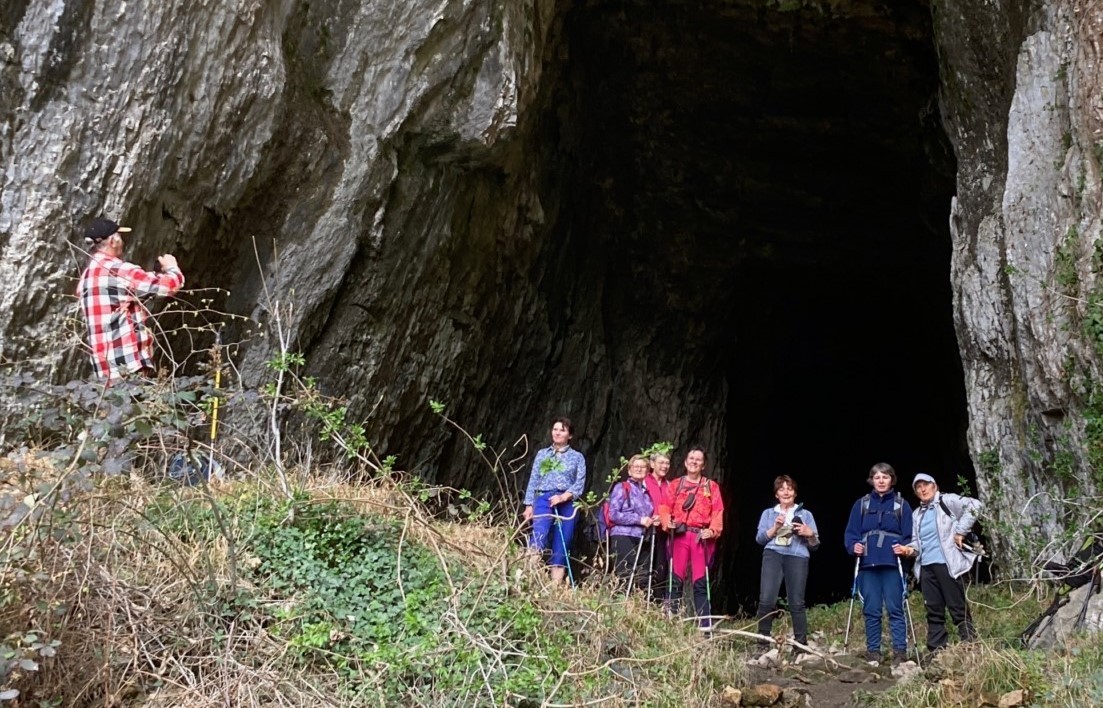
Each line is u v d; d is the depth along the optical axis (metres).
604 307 16.77
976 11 11.18
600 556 8.25
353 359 10.10
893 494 8.06
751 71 14.47
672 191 16.25
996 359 10.62
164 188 8.15
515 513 6.59
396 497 5.91
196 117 8.35
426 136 10.34
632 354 17.12
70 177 7.50
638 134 15.50
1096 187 9.02
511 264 12.80
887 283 18.33
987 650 6.02
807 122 15.07
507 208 12.18
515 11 10.64
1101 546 7.04
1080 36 9.55
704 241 16.94
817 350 22.30
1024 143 10.03
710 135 15.55
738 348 19.36
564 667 4.89
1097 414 8.56
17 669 3.63
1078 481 8.77
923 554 7.57
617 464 16.31
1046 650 6.29
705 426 18.11
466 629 4.70
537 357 14.36
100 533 4.33
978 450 10.53
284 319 9.27
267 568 4.91
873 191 16.09
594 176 15.55
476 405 12.84
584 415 15.59
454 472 12.38
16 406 5.57
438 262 10.98
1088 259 8.89
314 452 9.41
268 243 9.34
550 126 13.51
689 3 13.53
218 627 4.42
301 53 9.63
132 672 4.06
